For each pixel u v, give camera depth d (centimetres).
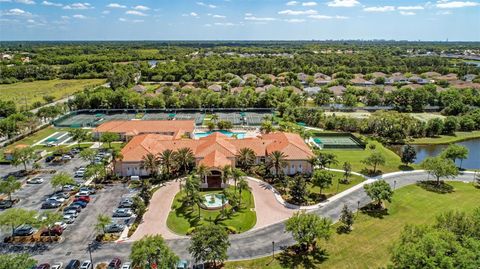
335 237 6800
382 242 6606
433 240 4728
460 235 5350
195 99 18100
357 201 8344
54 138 13500
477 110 15762
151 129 13325
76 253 6300
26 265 4931
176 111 17925
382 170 10319
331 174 8656
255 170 10106
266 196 8619
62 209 7894
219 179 9550
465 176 9988
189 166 10088
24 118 14050
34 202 8275
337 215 7662
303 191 8238
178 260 5381
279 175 9688
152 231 7050
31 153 10162
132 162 9788
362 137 13600
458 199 8431
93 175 9369
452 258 4522
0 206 7912
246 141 10969
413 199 8444
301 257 6162
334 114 15675
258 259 6109
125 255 6222
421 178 9769
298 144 10550
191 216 7625
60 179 8400
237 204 7862
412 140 13738
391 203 8231
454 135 14362
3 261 4856
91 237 6812
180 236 6862
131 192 8794
